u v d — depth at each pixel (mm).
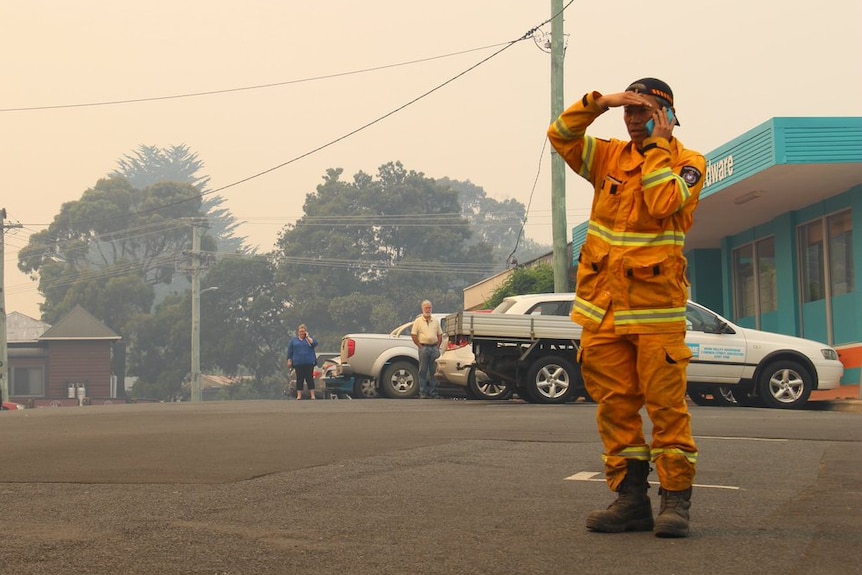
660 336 5988
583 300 6230
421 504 7445
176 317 79938
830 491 8133
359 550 5832
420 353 25172
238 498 7758
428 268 78312
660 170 5887
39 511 7254
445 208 82188
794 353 19953
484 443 11602
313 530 6449
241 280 78750
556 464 9742
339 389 28000
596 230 6148
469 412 16984
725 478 8938
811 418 15719
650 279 5973
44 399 75938
